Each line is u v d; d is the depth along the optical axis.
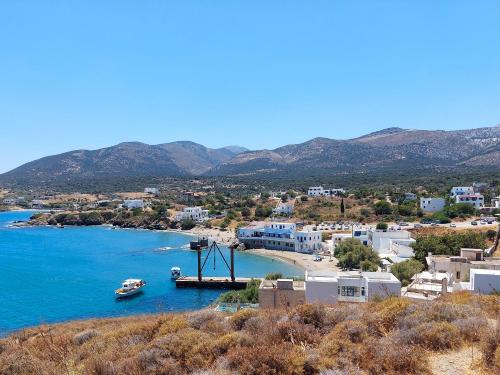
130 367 16.69
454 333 16.56
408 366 14.20
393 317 19.81
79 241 164.12
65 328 38.50
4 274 101.75
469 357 15.02
